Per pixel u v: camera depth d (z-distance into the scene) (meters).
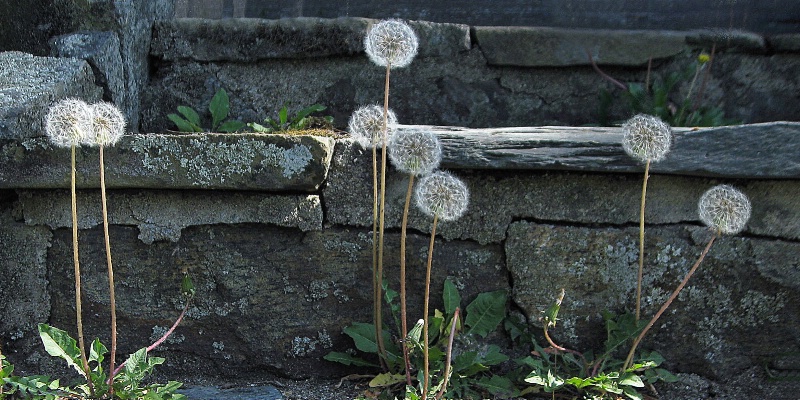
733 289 1.70
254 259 1.71
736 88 1.99
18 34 1.86
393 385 1.68
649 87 1.98
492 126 1.97
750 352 1.71
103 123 1.57
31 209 1.70
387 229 1.71
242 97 1.96
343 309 1.72
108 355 1.72
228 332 1.72
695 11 2.00
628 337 1.69
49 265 1.71
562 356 1.69
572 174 1.70
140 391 1.62
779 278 1.69
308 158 1.67
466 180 1.71
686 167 1.67
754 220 1.69
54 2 1.85
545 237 1.71
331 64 1.96
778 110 1.98
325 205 1.70
